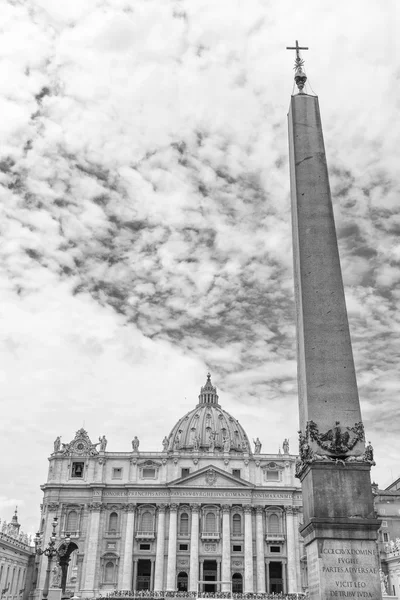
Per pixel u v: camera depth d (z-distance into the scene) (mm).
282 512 120812
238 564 116250
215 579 115375
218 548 117000
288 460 125000
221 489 119688
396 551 97062
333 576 19625
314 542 20453
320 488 20750
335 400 21984
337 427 21578
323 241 24594
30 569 114375
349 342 22859
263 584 114812
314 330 23047
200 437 156500
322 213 25172
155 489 120750
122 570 115250
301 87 28750
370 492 20719
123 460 124938
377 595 19453
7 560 99062
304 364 22734
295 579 115062
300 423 23109
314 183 25891
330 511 20469
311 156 26500
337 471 20984
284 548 118000
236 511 120188
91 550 116375
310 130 27172
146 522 120062
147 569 117750
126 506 120062
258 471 124500
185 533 118625
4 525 100875
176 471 123875
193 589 112375
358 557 19891
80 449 125562
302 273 24109
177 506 119312
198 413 165875
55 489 121750
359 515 20438
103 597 101750
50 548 52438
